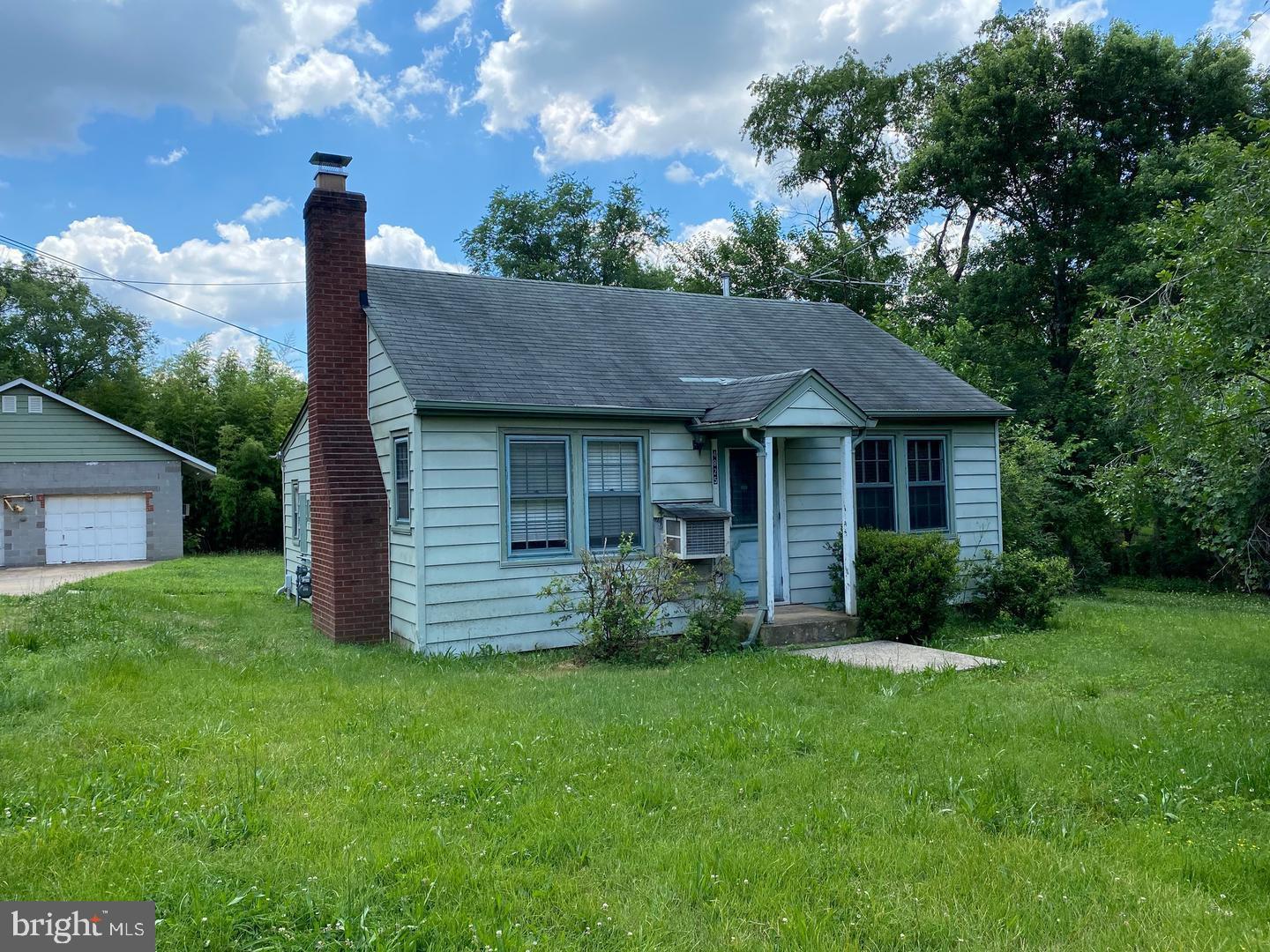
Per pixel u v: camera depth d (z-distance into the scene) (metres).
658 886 3.78
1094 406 21.30
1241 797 4.93
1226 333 7.34
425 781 5.01
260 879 3.68
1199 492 8.42
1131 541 24.17
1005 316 25.27
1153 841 4.34
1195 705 7.18
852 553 11.22
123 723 5.93
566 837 4.24
